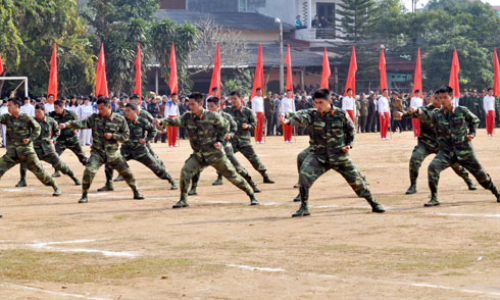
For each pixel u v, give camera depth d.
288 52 36.03
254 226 12.06
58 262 9.59
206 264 9.24
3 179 20.52
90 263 9.48
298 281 8.26
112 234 11.70
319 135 12.69
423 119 13.62
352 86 36.72
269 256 9.65
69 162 25.58
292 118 12.39
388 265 8.92
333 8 80.12
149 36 55.69
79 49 49.84
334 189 16.98
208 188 17.77
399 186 17.33
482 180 13.80
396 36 73.81
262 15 79.31
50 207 14.89
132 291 8.04
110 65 53.19
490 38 75.62
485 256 9.23
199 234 11.49
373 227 11.57
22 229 12.30
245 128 18.11
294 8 78.88
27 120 15.79
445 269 8.62
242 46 67.00
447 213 12.74
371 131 44.59
